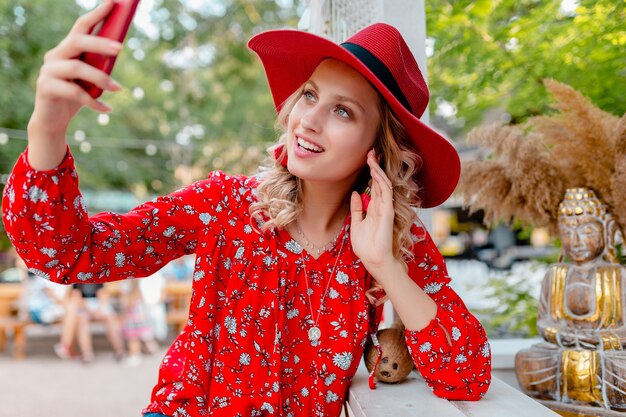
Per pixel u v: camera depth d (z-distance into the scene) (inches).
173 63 563.2
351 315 58.8
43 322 293.4
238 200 58.8
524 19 113.2
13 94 430.0
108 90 36.9
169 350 59.2
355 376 66.1
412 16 80.5
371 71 55.7
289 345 57.6
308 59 60.4
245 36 561.0
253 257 57.4
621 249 86.1
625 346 68.3
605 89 106.0
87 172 508.7
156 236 54.5
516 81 122.7
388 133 58.6
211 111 550.6
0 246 486.6
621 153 71.4
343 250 60.3
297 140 55.8
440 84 138.3
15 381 239.0
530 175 75.1
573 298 71.0
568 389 69.3
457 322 56.8
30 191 43.1
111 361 283.4
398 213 59.5
